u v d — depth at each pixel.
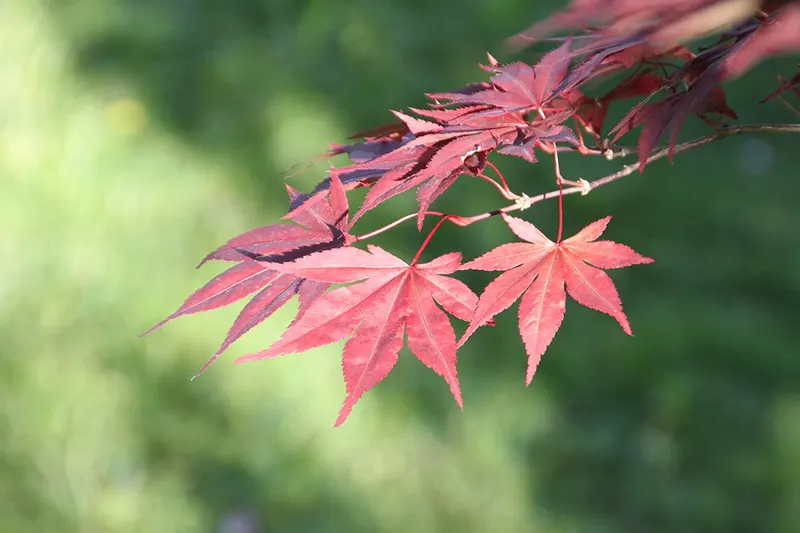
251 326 0.77
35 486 1.16
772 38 0.74
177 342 1.31
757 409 1.34
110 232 1.43
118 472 1.20
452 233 1.51
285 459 1.24
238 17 1.79
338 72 1.71
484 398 1.32
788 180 1.74
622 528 1.21
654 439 1.30
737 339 1.42
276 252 0.78
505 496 1.23
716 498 1.24
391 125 0.83
